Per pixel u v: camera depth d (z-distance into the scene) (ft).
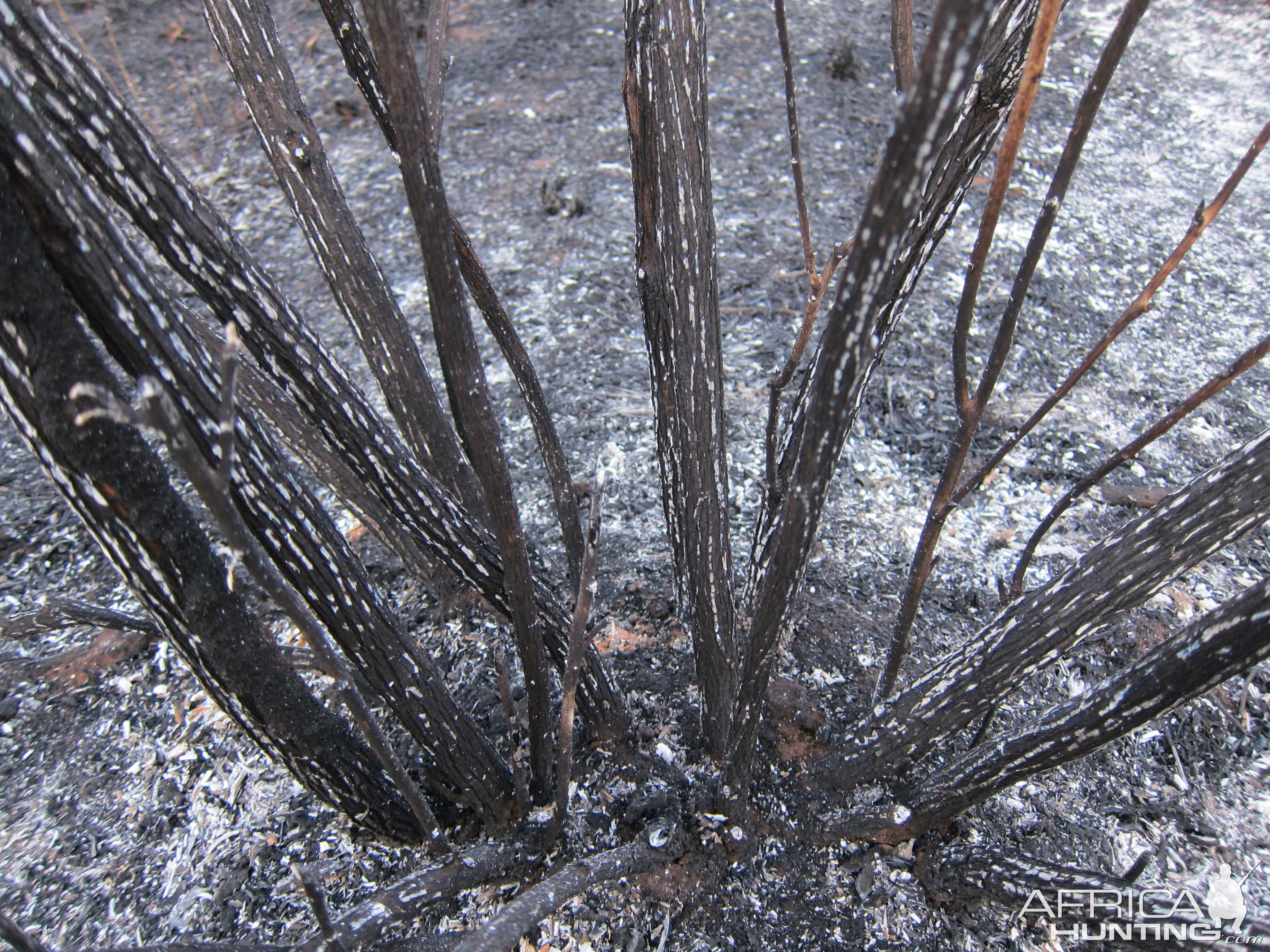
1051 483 3.14
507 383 3.66
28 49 1.26
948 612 2.73
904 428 3.36
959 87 1.02
